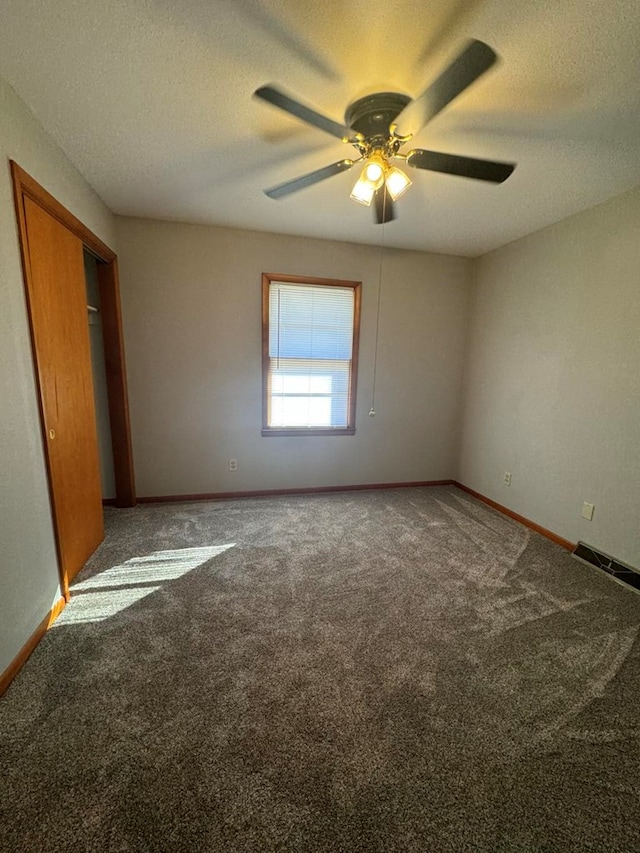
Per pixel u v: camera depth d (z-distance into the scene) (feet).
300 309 11.18
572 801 3.63
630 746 4.18
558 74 4.47
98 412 10.34
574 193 7.57
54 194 6.23
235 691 4.75
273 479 11.79
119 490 10.55
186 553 8.20
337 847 3.23
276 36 4.05
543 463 9.59
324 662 5.25
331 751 4.03
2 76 4.71
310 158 6.61
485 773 3.85
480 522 10.22
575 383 8.68
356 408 12.06
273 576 7.38
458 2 3.63
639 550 7.36
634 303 7.37
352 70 4.50
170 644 5.53
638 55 4.17
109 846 3.19
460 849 3.24
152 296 10.02
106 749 3.99
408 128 4.92
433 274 11.96
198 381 10.69
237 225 9.95
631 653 5.56
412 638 5.76
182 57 4.36
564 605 6.67
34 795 3.55
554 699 4.75
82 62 4.46
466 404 12.70
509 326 10.70
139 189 7.91
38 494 5.67
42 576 5.73
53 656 5.26
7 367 4.95
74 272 7.22
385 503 11.44
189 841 3.24
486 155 6.22
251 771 3.81
